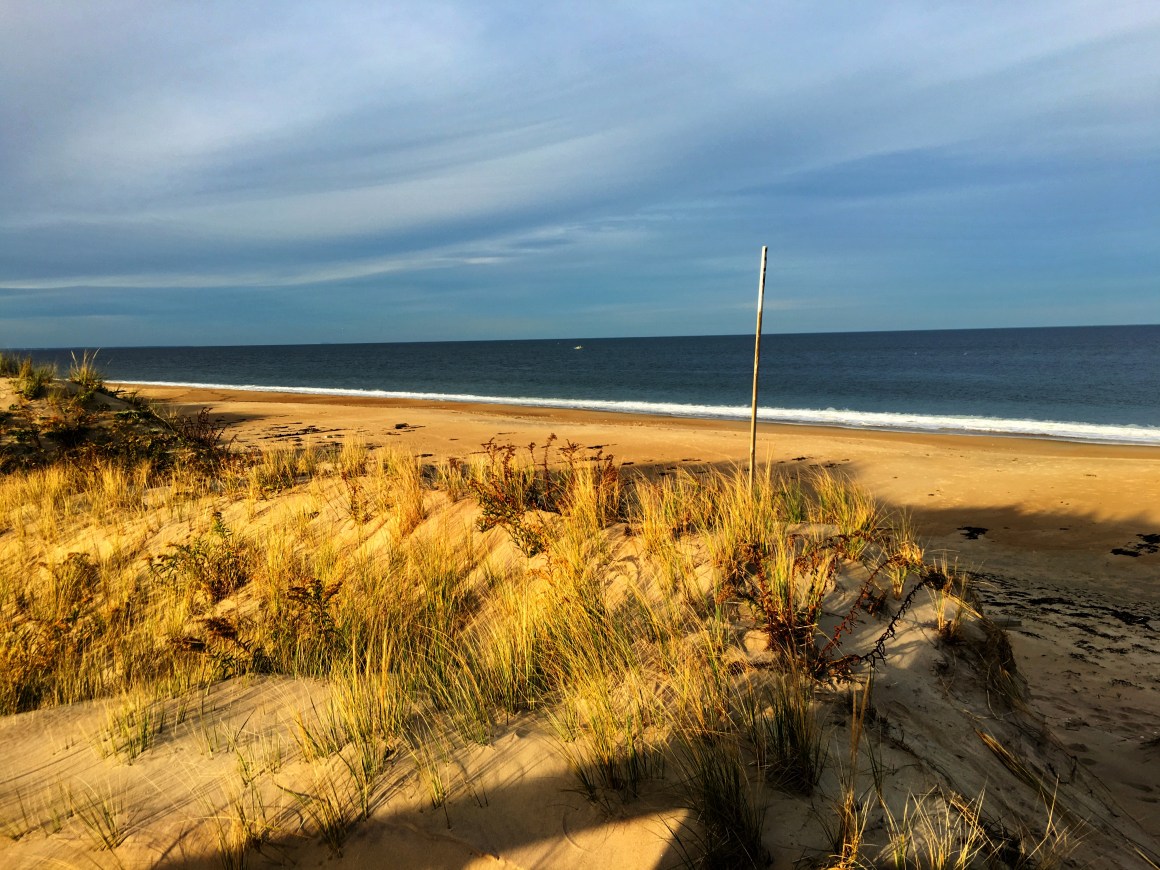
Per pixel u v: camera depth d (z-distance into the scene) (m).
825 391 42.94
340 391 43.56
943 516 10.60
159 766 2.75
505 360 102.12
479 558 5.06
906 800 2.27
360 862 2.13
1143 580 7.76
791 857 2.02
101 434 11.09
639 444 16.80
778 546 4.18
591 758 2.51
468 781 2.47
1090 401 34.53
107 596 4.96
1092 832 2.44
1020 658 5.65
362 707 2.91
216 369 87.31
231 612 4.58
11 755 2.98
